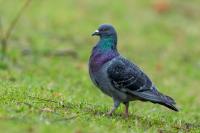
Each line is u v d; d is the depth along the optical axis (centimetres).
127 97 1163
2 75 1538
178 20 2822
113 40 1189
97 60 1168
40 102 1173
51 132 973
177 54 2362
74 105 1210
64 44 2197
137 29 2594
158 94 1147
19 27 2267
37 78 1598
